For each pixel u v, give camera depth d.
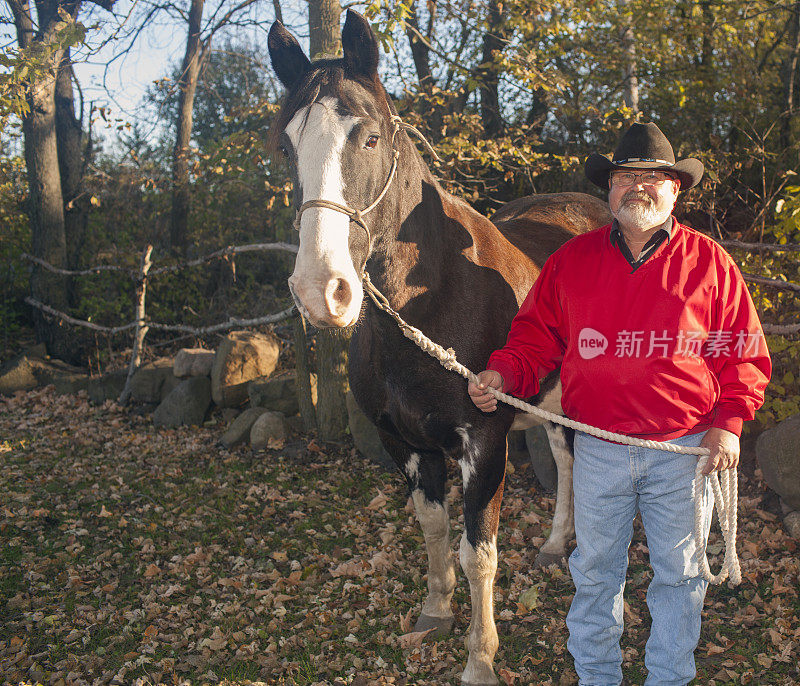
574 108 6.93
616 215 1.93
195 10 8.63
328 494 4.48
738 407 1.89
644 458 1.94
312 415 5.56
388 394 2.52
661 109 7.84
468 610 3.00
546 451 4.23
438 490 2.72
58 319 8.30
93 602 3.31
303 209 1.89
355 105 1.96
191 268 8.34
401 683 2.56
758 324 1.93
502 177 7.70
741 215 6.70
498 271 2.63
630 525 2.08
